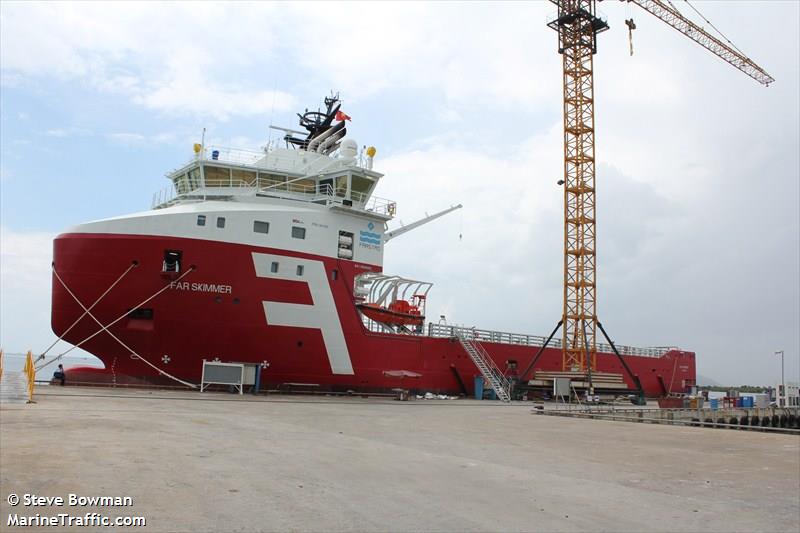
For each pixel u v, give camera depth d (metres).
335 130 38.34
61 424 13.80
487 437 16.70
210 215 28.84
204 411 19.53
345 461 11.02
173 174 34.69
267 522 6.63
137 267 27.30
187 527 6.28
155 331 27.78
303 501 7.68
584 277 55.12
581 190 56.00
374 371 34.34
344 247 33.28
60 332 27.56
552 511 7.80
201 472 9.16
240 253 29.28
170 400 23.09
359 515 7.12
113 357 28.05
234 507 7.19
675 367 63.88
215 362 28.19
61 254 27.08
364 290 35.06
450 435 16.70
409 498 8.17
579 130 56.78
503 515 7.46
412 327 39.41
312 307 31.27
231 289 28.92
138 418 16.08
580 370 51.59
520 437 17.20
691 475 11.41
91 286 26.88
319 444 13.20
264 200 32.44
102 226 27.23
